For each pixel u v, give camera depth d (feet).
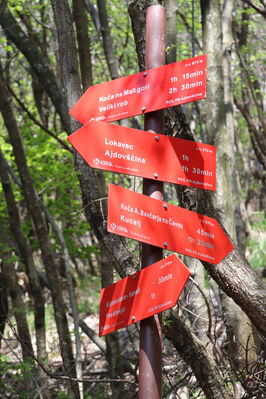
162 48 6.84
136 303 6.43
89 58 12.23
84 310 26.96
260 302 8.50
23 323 15.07
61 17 9.77
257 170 45.19
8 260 14.82
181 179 6.60
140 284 6.44
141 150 6.56
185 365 11.05
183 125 9.11
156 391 6.28
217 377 9.16
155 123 6.72
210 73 14.37
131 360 14.61
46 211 18.16
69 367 14.10
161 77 6.59
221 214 13.29
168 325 8.80
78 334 13.70
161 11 6.86
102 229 8.99
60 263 28.91
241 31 34.68
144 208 6.39
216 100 14.17
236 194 24.62
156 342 6.37
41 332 15.67
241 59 32.91
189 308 12.65
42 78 14.69
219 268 8.75
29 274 16.03
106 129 6.64
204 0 14.64
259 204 58.85
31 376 13.37
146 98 6.65
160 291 6.20
